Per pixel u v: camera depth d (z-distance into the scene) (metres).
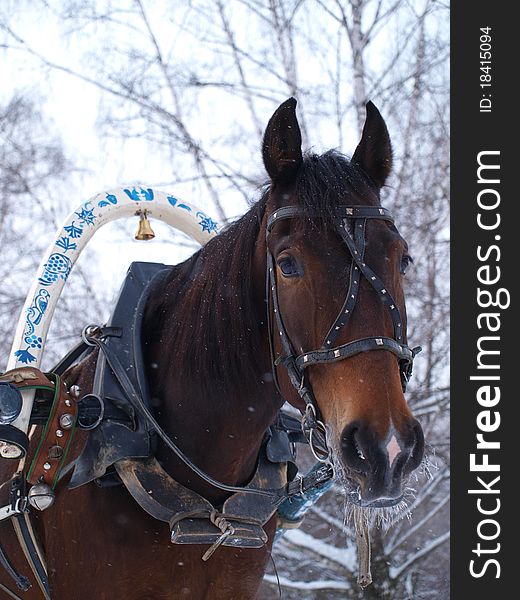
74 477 2.41
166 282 2.73
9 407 2.33
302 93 7.88
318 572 7.39
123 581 2.41
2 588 2.66
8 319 8.22
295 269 2.15
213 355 2.45
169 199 3.30
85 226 3.07
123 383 2.52
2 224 9.30
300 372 2.15
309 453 7.10
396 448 1.90
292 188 2.32
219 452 2.47
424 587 8.12
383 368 2.01
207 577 2.47
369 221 2.18
